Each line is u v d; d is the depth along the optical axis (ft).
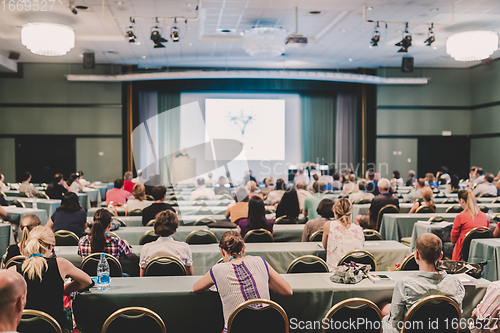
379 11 31.22
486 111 48.88
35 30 23.99
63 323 8.17
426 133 52.11
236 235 8.52
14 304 4.93
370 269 11.16
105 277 9.29
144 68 50.85
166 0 28.58
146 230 16.24
